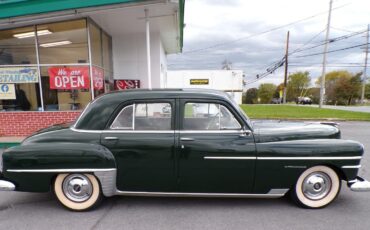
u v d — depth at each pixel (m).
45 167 2.86
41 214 2.95
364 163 4.95
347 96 53.22
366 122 11.88
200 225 2.66
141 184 2.97
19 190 2.94
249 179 2.91
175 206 3.10
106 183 2.90
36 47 6.72
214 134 2.89
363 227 2.63
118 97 2.98
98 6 5.51
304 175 2.96
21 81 6.80
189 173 2.91
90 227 2.64
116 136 2.89
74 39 6.73
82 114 3.04
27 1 5.44
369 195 3.41
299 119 12.79
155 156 2.88
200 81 35.38
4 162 2.89
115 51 9.04
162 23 7.63
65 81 6.81
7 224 2.72
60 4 5.41
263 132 2.95
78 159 2.84
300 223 2.70
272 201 3.21
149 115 2.94
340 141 2.97
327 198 3.02
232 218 2.81
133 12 6.39
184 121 2.92
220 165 2.88
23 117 6.69
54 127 3.32
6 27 6.53
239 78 35.34
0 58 6.90
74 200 3.00
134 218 2.82
